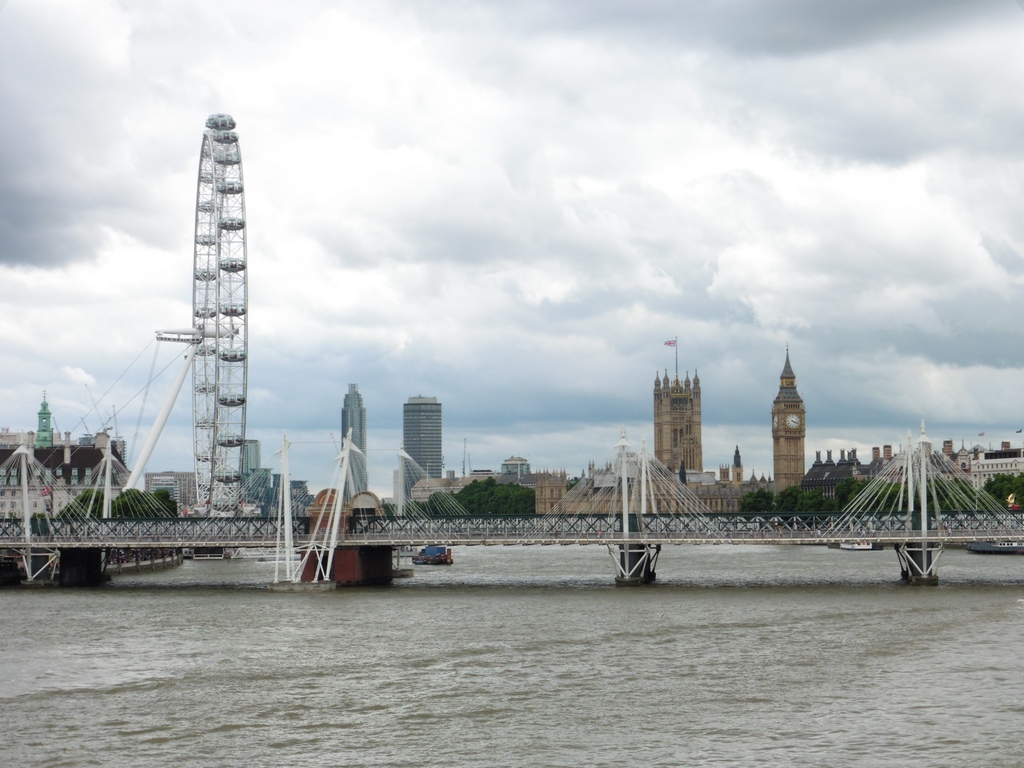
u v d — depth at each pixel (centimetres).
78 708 10169
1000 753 8538
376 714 9881
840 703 10050
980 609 16062
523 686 10925
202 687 11000
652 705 10081
